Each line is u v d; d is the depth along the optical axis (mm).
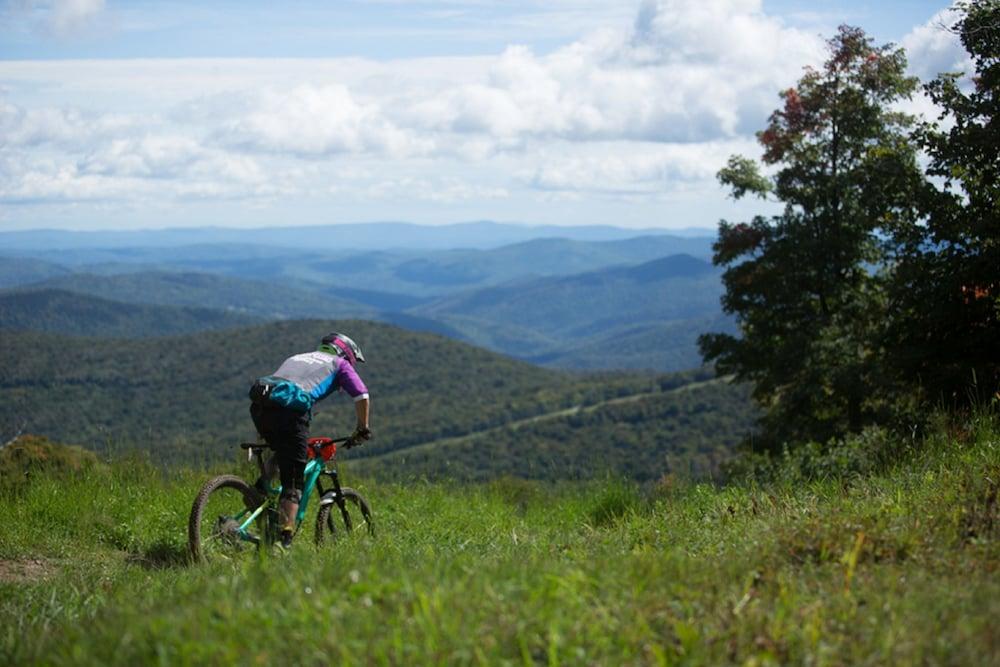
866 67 26844
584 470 10891
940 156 17422
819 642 3035
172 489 9477
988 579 3736
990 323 16594
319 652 2855
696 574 3910
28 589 5402
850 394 22812
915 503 5406
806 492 6891
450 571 3832
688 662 2896
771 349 27719
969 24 16594
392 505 9852
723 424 116062
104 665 2977
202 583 4121
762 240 27703
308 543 6648
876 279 26891
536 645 2984
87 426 199375
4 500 8469
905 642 2941
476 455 127312
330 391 6648
